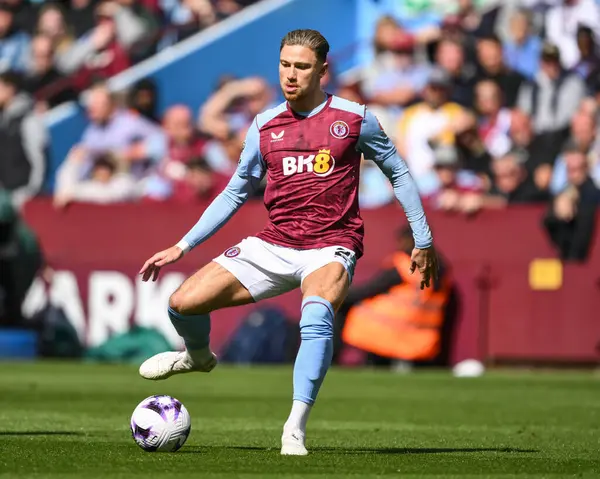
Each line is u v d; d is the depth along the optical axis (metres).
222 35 66.38
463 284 52.69
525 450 21.31
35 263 56.12
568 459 19.50
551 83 58.16
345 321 52.41
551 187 55.78
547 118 57.78
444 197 53.28
